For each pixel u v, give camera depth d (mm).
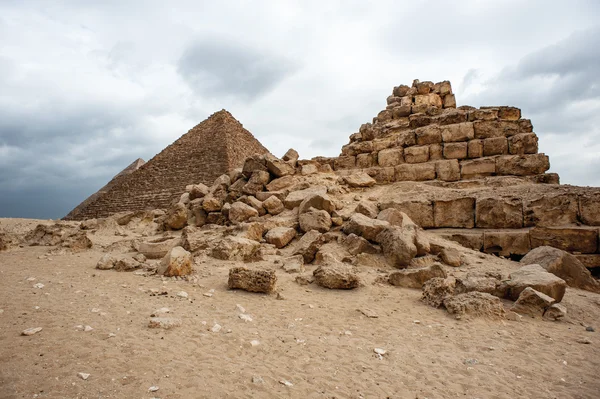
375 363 4508
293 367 4242
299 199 14539
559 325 6340
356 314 6445
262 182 16828
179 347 4445
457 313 6492
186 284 7773
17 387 3227
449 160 15805
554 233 10828
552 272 8844
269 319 5918
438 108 20078
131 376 3600
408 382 4086
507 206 12117
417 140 17016
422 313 6676
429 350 5031
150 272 8609
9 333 4383
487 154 15688
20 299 5836
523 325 6203
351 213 13078
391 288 8305
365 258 10062
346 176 16844
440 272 8297
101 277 8078
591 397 3914
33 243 13727
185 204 18938
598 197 11094
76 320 4996
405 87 22812
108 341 4383
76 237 12367
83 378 3463
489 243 11664
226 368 4012
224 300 6789
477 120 16344
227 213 15516
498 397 3861
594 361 4859
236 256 10453
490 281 7570
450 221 12945
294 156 18578
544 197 11773
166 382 3557
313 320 6023
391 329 5793
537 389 4066
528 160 14641
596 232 10414
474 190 13688
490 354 4969
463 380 4195
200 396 3391
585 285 8797
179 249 8727
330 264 8633
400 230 10453
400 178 16531
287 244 12164
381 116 21297
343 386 3875
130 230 17719
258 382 3744
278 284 8133
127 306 5902
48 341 4227
